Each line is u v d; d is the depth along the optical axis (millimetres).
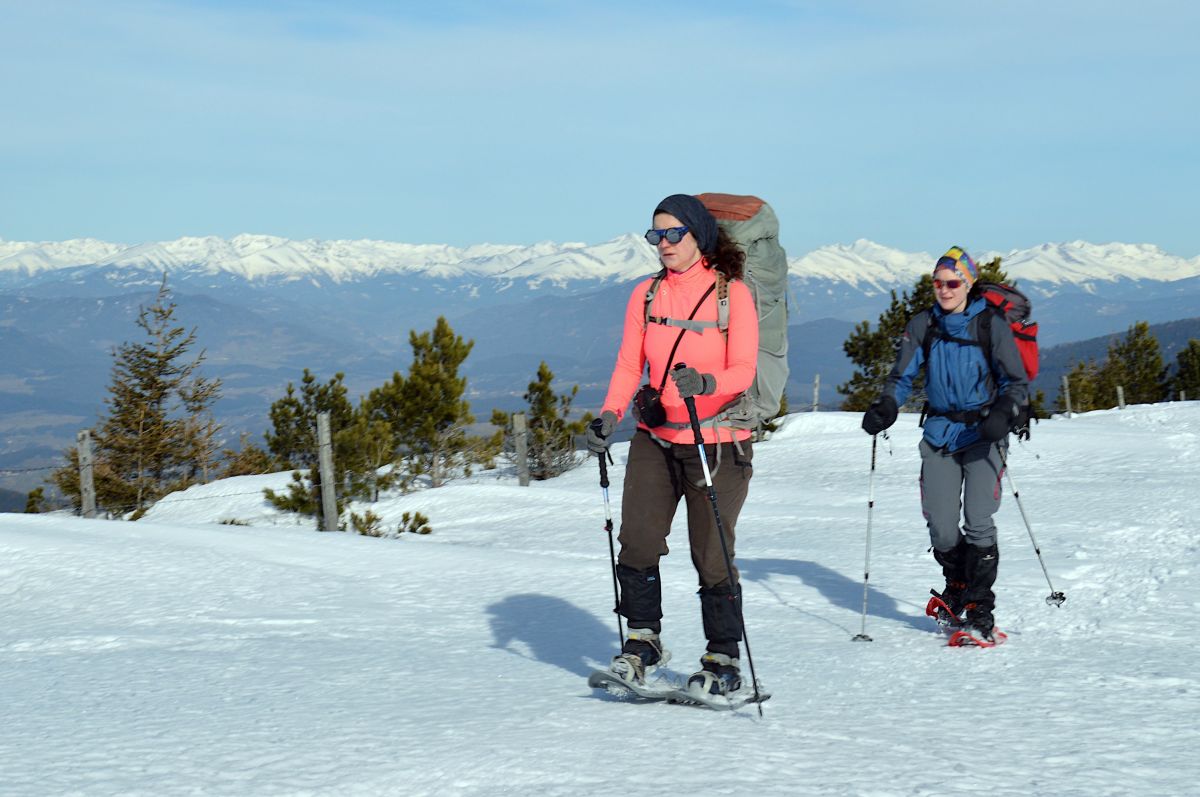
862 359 42188
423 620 8648
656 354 5266
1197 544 11195
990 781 3814
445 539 17219
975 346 6859
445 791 3703
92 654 7387
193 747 4375
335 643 7617
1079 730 4641
